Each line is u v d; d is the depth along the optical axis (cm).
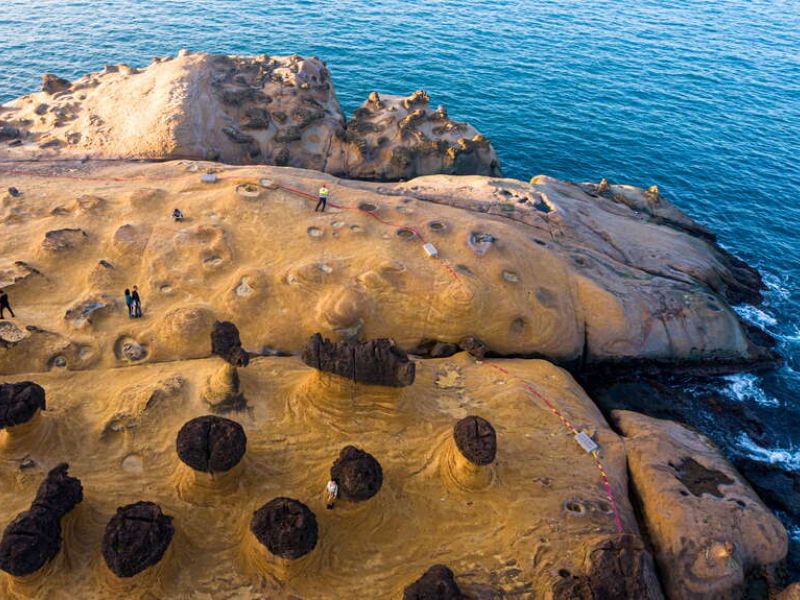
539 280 2430
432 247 2381
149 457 1675
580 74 5559
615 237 3020
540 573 1525
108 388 1869
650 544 1714
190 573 1462
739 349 2578
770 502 2030
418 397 1933
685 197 3991
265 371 1958
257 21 6034
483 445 1614
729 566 1638
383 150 3722
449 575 1401
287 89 3847
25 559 1338
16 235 2359
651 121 4856
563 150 4400
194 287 2217
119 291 2189
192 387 1858
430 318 2227
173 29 5712
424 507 1647
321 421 1802
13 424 1578
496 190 3177
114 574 1367
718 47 6475
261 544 1418
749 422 2344
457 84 5159
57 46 5197
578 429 1952
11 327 1998
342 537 1550
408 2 6919
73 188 2717
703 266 3016
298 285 2214
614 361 2456
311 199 2600
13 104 3744
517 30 6462
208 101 3569
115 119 3462
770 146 4616
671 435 2078
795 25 7362
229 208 2491
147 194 2539
